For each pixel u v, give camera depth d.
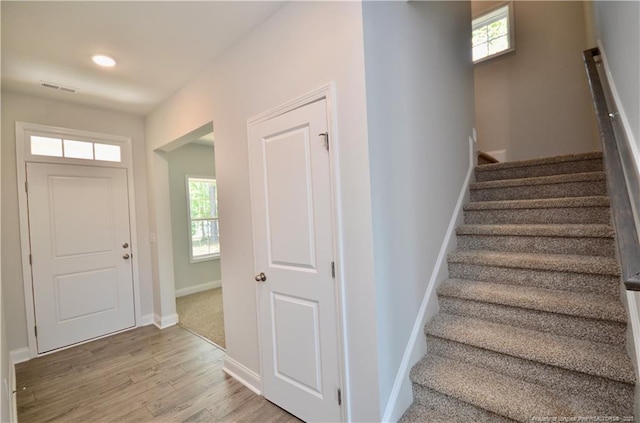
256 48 2.12
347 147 1.59
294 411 1.95
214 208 5.76
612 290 1.72
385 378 1.57
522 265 1.98
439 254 2.22
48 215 3.13
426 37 2.23
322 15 1.69
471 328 1.85
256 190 2.12
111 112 3.57
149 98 3.25
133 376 2.52
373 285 1.52
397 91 1.82
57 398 2.24
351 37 1.56
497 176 2.95
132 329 3.62
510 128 3.94
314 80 1.73
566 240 2.04
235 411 2.03
